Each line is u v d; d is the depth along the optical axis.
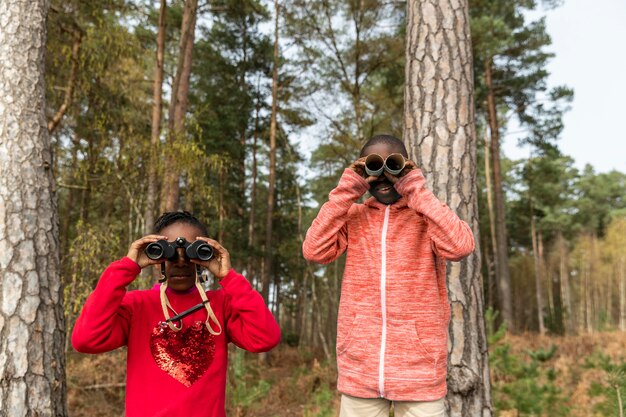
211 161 8.03
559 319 27.67
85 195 10.22
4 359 3.01
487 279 25.91
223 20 16.84
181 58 9.73
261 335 1.83
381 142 2.10
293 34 14.01
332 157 14.80
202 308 1.90
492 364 6.00
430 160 3.30
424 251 2.01
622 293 32.41
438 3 3.47
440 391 1.90
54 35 7.34
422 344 1.91
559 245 38.19
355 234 2.12
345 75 13.51
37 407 3.04
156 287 1.99
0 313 3.07
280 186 22.56
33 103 3.51
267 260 17.20
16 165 3.33
